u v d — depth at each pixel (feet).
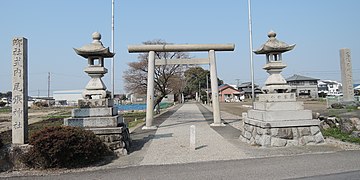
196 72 241.96
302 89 206.80
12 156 23.50
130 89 90.33
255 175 19.69
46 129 24.64
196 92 249.55
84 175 21.29
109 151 27.86
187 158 26.40
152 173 21.31
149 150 31.04
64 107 192.65
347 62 71.05
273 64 32.76
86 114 29.91
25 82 25.68
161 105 153.58
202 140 37.29
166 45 54.80
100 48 30.91
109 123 29.37
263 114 30.68
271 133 29.94
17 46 25.38
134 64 87.71
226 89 247.29
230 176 19.69
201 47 55.67
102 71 31.65
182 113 99.81
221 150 29.71
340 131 36.29
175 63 55.88
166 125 59.41
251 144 32.60
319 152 26.55
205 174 20.45
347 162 22.33
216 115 56.34
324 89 255.09
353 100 68.74
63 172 22.36
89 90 31.24
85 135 24.95
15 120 25.14
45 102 210.18
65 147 23.11
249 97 270.67
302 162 22.89
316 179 18.11
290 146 29.68
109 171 22.34
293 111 30.50
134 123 67.56
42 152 22.99
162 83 87.04
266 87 32.78
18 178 20.83
